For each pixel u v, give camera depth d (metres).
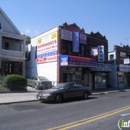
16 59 24.44
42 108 11.09
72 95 14.56
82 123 7.18
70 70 22.50
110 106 11.36
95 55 25.00
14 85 18.27
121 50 32.16
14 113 9.51
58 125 6.93
